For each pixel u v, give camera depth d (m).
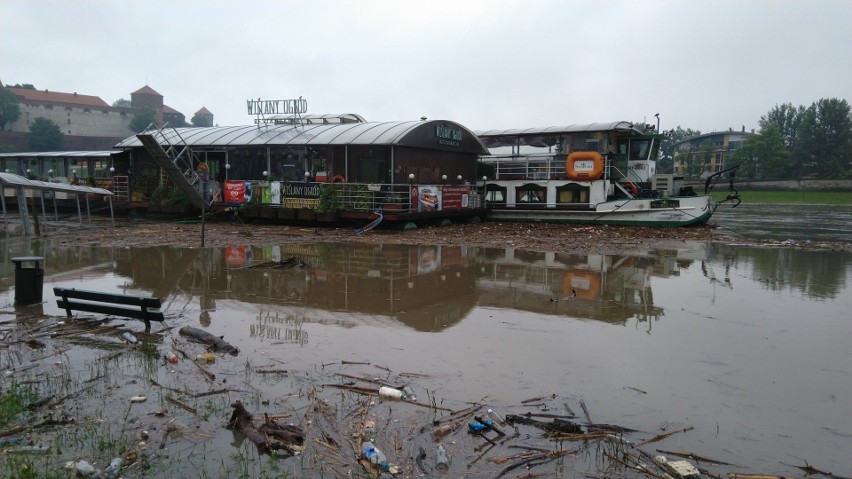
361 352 9.30
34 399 7.36
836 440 6.61
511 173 35.06
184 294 13.20
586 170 31.94
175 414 7.06
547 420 7.00
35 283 11.94
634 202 31.28
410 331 10.49
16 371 8.32
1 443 6.29
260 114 33.75
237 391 7.73
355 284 14.57
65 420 6.83
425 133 29.09
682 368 8.78
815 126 96.81
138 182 33.81
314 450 6.28
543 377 8.36
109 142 132.00
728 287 14.81
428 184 29.28
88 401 7.39
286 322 10.96
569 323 11.16
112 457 6.06
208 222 30.52
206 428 6.74
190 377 8.19
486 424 6.79
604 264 18.38
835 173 92.62
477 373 8.48
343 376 8.27
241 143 30.89
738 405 7.50
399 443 6.45
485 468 5.99
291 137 30.16
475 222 33.34
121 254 19.02
